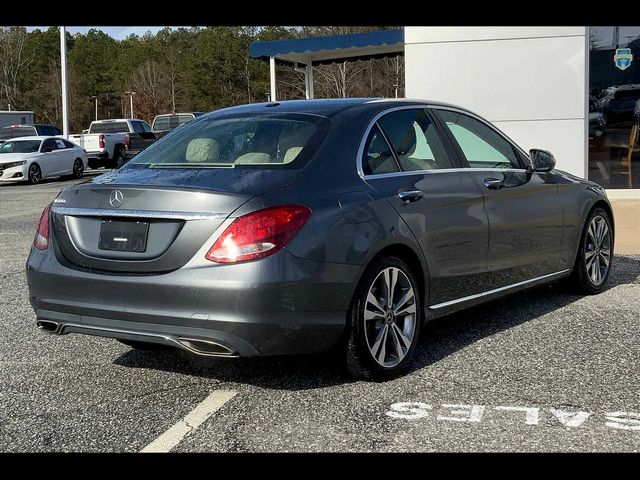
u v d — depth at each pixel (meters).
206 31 78.50
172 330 3.95
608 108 11.13
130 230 4.09
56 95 78.31
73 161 26.11
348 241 4.16
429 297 4.79
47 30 94.56
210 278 3.85
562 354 4.93
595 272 6.64
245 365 4.84
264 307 3.84
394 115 4.95
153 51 90.38
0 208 15.78
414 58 10.91
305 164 4.29
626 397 4.14
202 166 4.48
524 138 10.77
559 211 6.04
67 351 5.27
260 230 3.88
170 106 76.88
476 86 10.80
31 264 4.43
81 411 4.12
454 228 4.91
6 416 4.06
